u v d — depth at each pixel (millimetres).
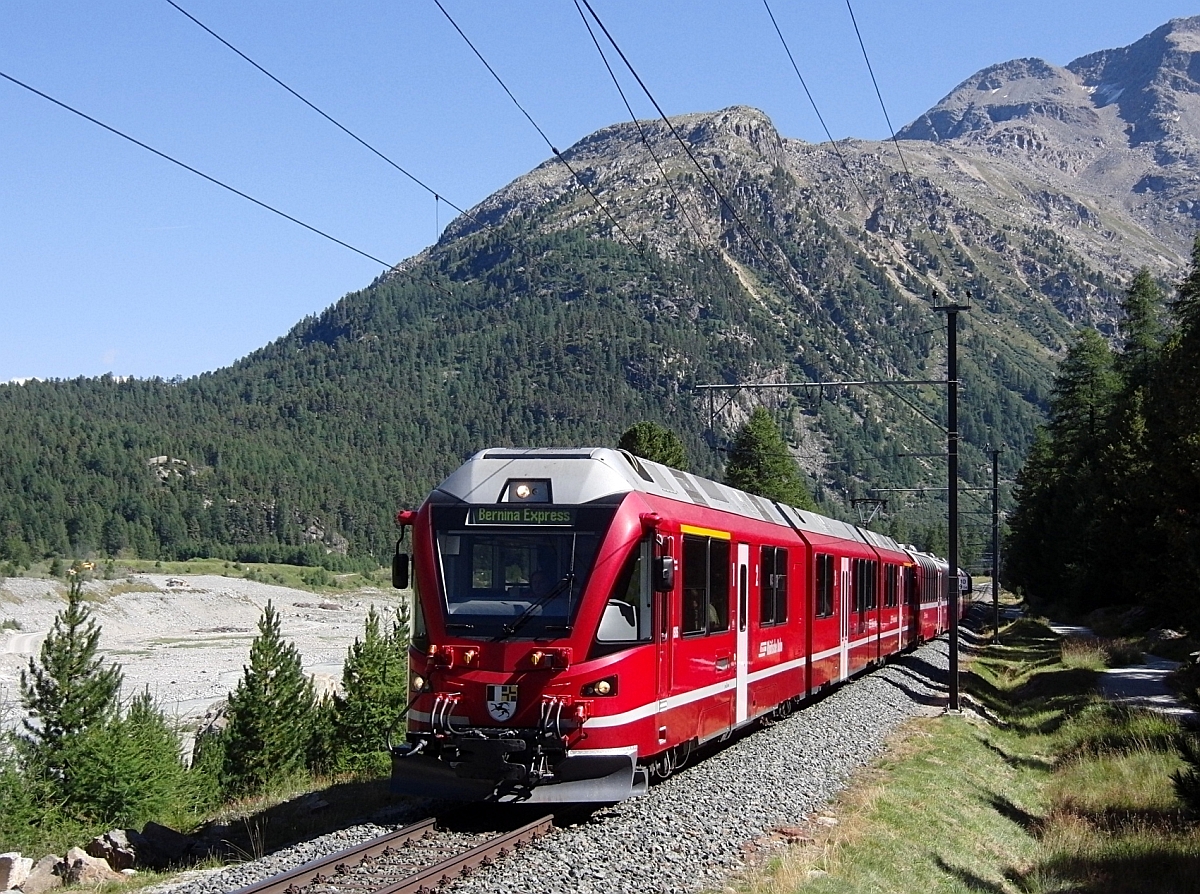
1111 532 53906
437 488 15141
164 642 97375
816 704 25984
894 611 36969
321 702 28828
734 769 17219
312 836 14344
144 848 14859
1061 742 26031
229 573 154875
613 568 14188
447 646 14078
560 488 14609
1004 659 49469
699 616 16562
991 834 16672
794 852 12664
